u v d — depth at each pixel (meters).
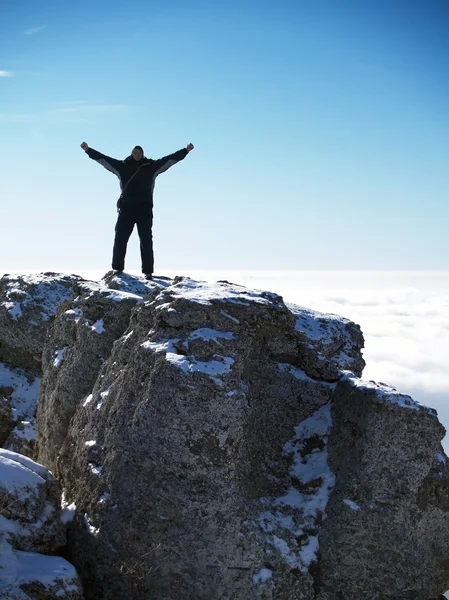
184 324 7.55
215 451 7.06
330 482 7.58
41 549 7.06
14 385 12.04
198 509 7.01
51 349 10.20
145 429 7.18
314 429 8.12
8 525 6.91
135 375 7.55
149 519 7.06
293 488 7.70
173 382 7.11
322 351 8.87
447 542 7.39
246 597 6.97
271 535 7.19
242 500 7.23
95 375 9.10
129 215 11.91
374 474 7.27
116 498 7.20
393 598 7.21
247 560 7.02
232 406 7.11
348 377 8.30
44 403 9.88
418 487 7.27
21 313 12.53
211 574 6.96
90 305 9.48
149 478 7.12
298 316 9.29
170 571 6.98
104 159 11.94
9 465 7.24
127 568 7.01
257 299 7.91
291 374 8.45
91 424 8.07
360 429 7.52
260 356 8.36
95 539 7.17
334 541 7.20
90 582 7.16
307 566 7.15
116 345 8.60
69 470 8.16
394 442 7.29
